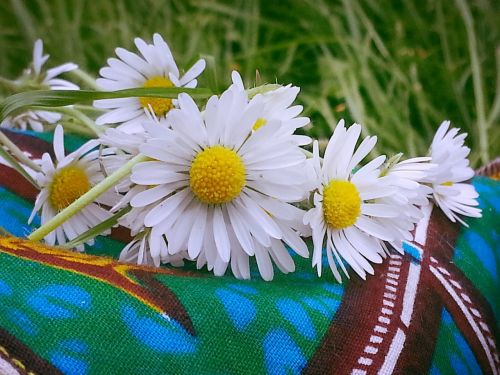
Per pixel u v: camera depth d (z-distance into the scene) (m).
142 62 0.12
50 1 0.28
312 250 0.11
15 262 0.09
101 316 0.08
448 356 0.10
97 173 0.12
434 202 0.13
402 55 0.27
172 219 0.10
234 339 0.09
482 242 0.13
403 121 0.25
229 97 0.10
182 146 0.10
